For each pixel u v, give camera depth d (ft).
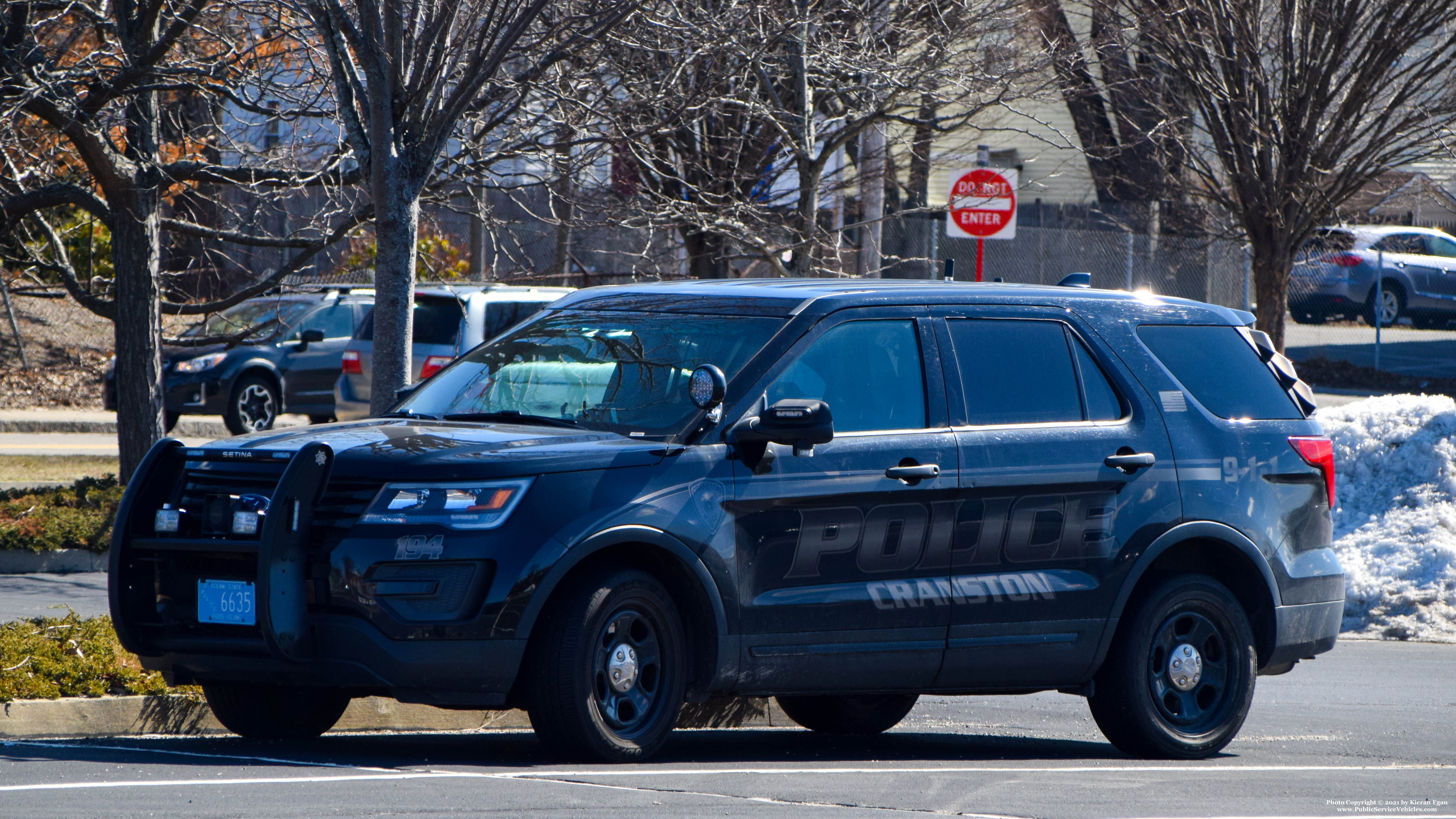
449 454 62.23
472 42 110.42
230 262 220.64
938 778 65.10
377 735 77.97
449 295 195.00
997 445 71.46
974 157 214.69
